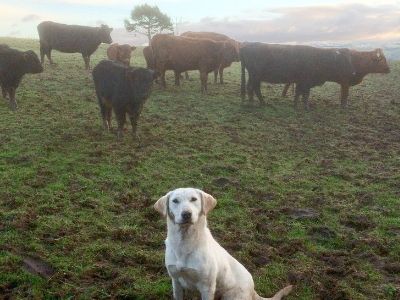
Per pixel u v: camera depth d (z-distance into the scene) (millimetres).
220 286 4918
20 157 10352
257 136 13594
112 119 14141
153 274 6098
